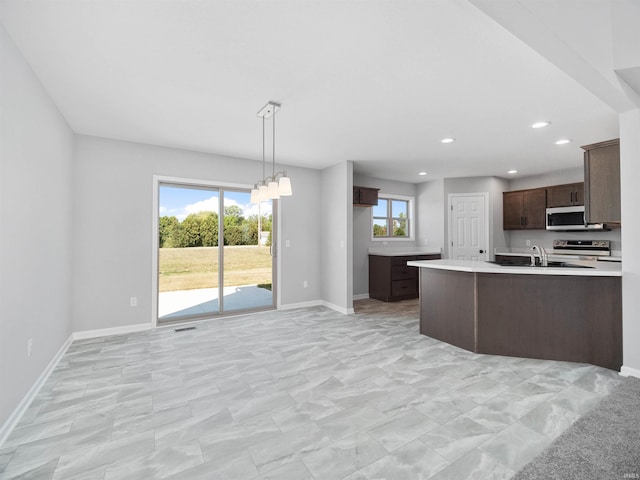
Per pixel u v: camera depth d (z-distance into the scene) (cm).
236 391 235
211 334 375
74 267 354
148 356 305
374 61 215
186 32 185
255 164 481
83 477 151
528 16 141
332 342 345
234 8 164
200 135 366
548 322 292
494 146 412
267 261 497
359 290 607
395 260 573
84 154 362
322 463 159
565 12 161
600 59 186
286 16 171
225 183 454
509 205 609
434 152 441
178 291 429
